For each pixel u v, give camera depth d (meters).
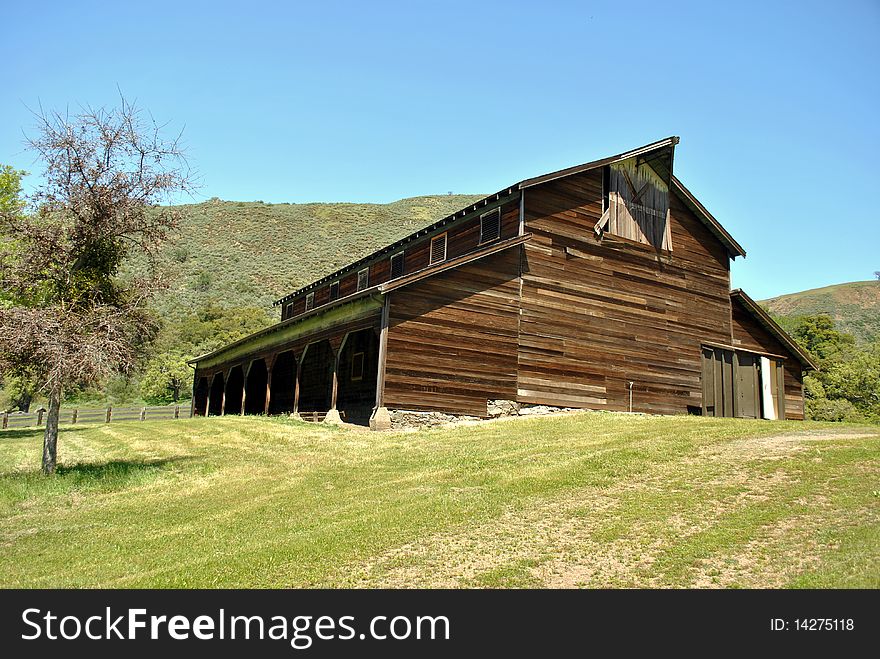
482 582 7.23
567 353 22.41
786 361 29.11
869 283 142.25
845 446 11.38
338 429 20.52
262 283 81.06
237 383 41.38
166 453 18.36
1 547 9.38
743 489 9.62
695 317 26.08
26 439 25.17
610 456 12.37
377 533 9.04
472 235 24.17
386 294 19.52
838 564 6.67
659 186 25.81
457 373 20.28
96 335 13.54
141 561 8.59
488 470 12.28
